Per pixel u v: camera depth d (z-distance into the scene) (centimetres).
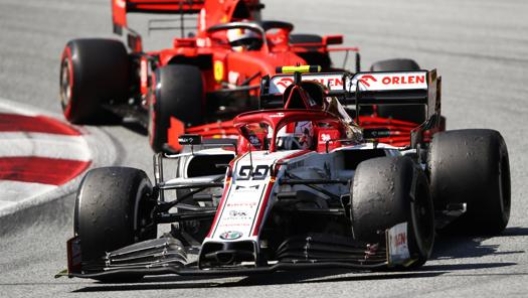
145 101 5459
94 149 5091
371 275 2698
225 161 3259
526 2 9781
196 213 2858
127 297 2612
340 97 3772
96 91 5672
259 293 2542
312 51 5072
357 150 3030
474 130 3175
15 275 3041
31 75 7162
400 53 7550
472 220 3133
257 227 2577
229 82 5134
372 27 8594
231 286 2686
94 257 2758
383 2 9888
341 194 3100
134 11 5878
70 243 2681
